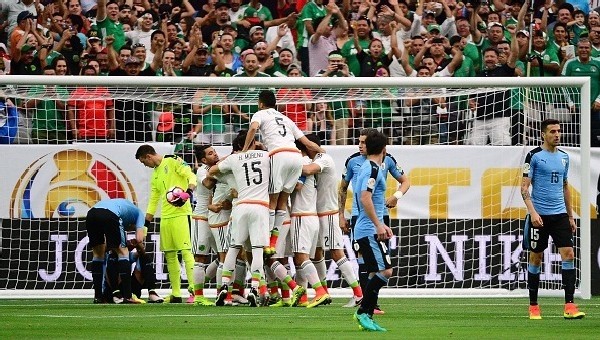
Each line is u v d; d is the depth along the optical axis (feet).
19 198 158.71
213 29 196.24
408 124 170.09
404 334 85.66
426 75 189.37
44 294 157.38
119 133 165.58
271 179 130.21
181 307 130.11
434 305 141.08
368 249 89.71
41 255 159.22
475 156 163.63
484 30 198.49
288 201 135.74
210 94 165.99
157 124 165.58
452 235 163.22
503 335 85.15
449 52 194.59
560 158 109.91
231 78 150.51
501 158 164.04
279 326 95.25
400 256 162.30
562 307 134.92
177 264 143.84
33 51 188.65
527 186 109.60
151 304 139.03
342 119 168.66
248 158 128.16
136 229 142.00
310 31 196.24
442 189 162.81
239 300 137.28
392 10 200.13
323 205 135.64
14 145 159.22
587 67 192.95
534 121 170.71
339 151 162.81
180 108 166.61
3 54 189.06
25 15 189.88
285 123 132.36
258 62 187.32
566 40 197.57
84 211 160.04
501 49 192.54
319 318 107.96
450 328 94.12
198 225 138.21
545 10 200.13
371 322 89.76
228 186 134.21
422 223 162.61
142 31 196.03
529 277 110.83
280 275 133.28
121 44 194.80
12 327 92.73
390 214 162.09
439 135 170.50
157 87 155.12
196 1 201.87
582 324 100.73
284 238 134.21
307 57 195.72
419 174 162.61
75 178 160.15
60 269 159.43
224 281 130.82
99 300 142.82
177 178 142.31
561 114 172.14
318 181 135.33
